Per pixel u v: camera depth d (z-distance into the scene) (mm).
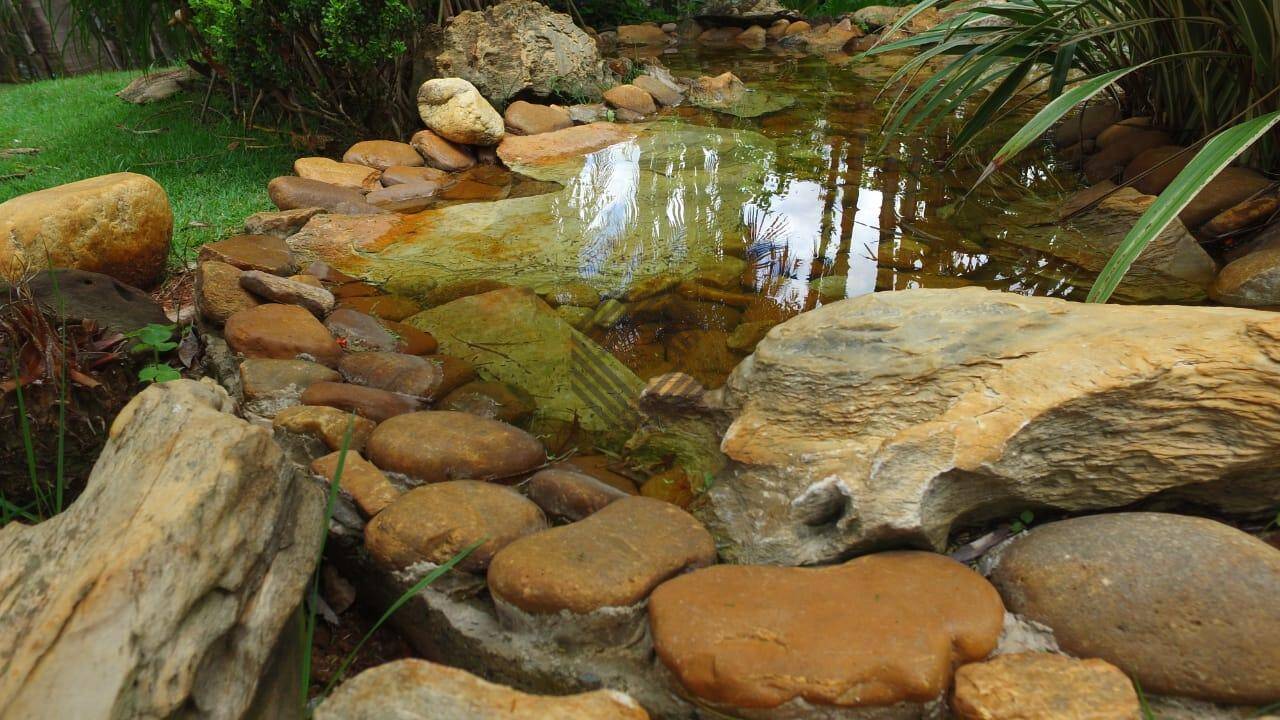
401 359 2980
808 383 2314
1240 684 1632
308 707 1873
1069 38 4055
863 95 6652
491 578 1959
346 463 2350
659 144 5512
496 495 2199
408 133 5773
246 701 1561
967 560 2088
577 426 2709
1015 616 1845
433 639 2033
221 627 1565
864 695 1637
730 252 3869
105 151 5281
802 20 9328
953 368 2193
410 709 1526
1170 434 2039
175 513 1605
